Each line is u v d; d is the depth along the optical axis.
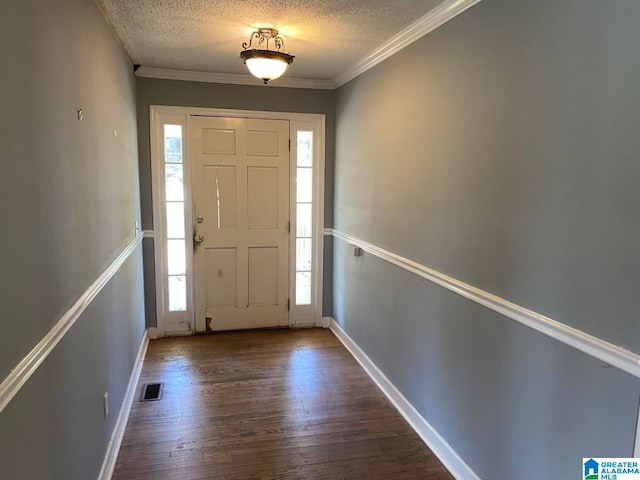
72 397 1.57
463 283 2.08
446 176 2.21
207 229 3.98
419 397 2.54
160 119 3.76
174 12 2.33
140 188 3.73
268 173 4.04
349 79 3.62
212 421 2.61
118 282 2.49
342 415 2.71
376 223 3.13
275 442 2.42
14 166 1.11
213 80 3.79
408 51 2.60
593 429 1.39
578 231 1.43
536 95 1.60
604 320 1.34
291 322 4.29
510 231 1.75
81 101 1.79
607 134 1.32
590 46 1.37
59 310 1.45
